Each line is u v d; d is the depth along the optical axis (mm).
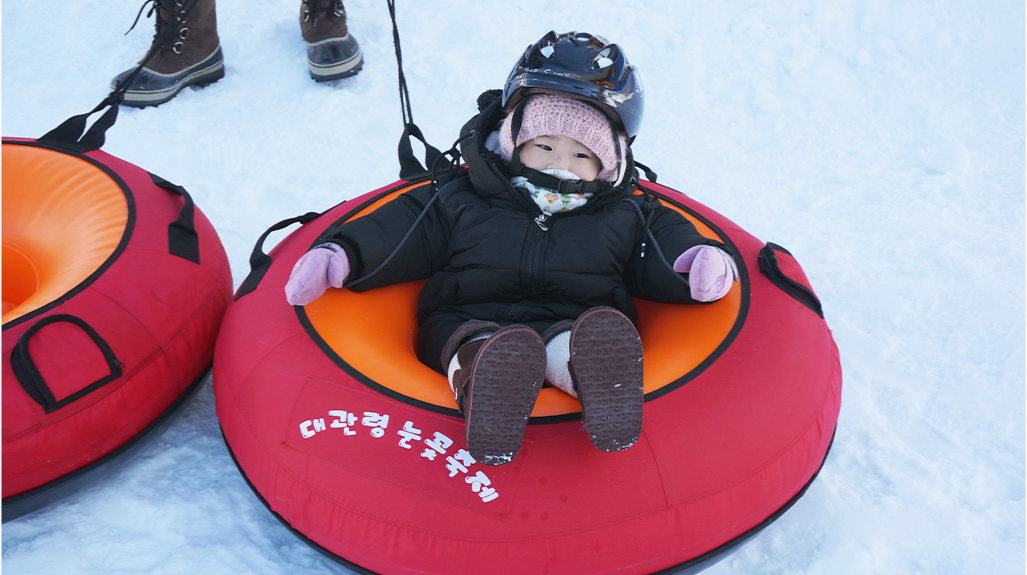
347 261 1824
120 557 1715
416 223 1960
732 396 1666
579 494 1505
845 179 3484
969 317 2645
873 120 3895
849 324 2654
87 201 2074
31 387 1639
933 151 3607
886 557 1824
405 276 2016
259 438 1657
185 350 1916
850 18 4445
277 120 3654
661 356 1791
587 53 1878
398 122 3705
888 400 2322
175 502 1854
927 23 4387
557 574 1504
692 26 4441
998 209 3256
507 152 1964
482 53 4242
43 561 1696
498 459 1442
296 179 3303
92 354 1722
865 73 4199
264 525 1824
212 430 2080
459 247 1984
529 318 1933
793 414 1698
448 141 3604
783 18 4469
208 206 3100
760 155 3666
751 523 1637
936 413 2277
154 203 2092
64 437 1684
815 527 1889
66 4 4402
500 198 1987
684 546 1557
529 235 1940
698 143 3734
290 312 1849
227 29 4266
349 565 1605
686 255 1793
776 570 1787
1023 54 4254
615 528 1501
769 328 1848
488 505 1496
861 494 1990
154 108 3646
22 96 3668
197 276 1993
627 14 4531
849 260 2963
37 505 1732
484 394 1433
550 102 1870
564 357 1569
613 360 1456
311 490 1575
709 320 1877
